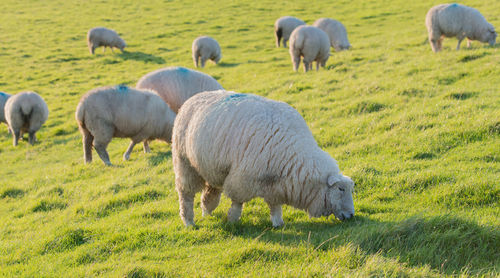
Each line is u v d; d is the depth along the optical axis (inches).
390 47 653.9
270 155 175.0
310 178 175.3
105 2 1469.0
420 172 228.2
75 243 202.7
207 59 784.3
